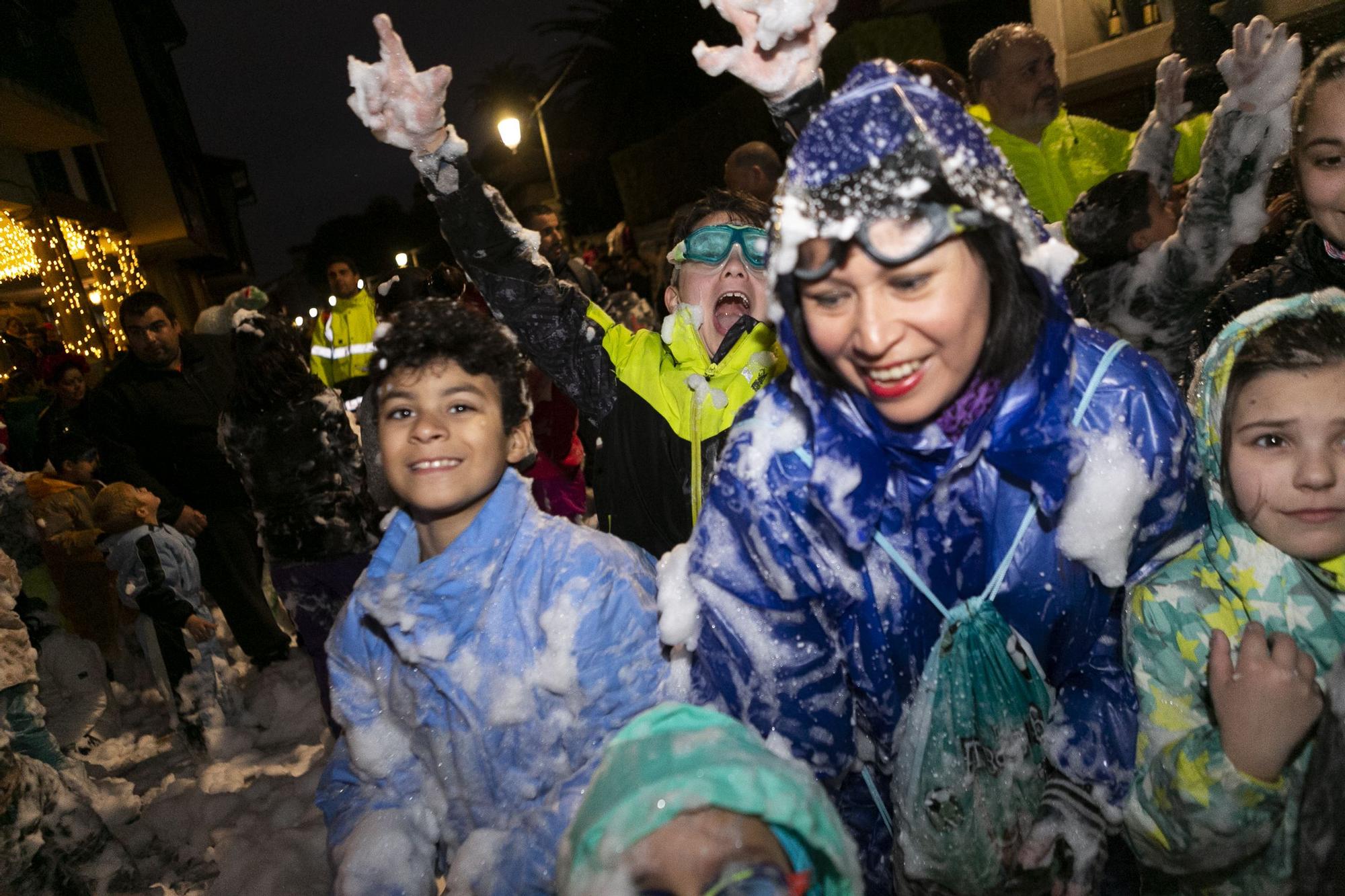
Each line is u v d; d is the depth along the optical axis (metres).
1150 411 1.38
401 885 1.67
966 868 1.44
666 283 4.89
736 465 1.45
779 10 1.39
